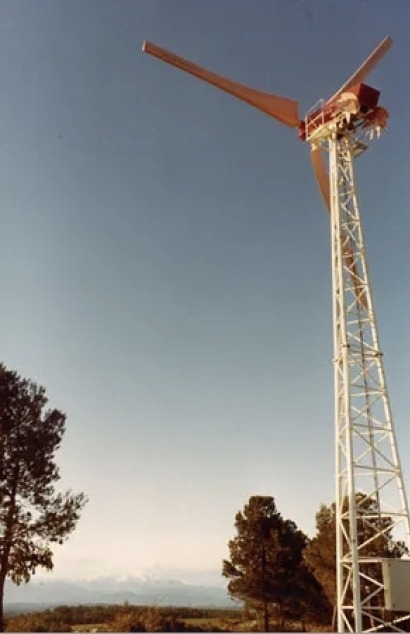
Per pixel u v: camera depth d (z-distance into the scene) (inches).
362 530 1521.9
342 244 1194.6
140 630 1562.5
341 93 1279.5
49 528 1277.1
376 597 1526.8
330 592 1815.9
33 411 1328.7
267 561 2143.2
